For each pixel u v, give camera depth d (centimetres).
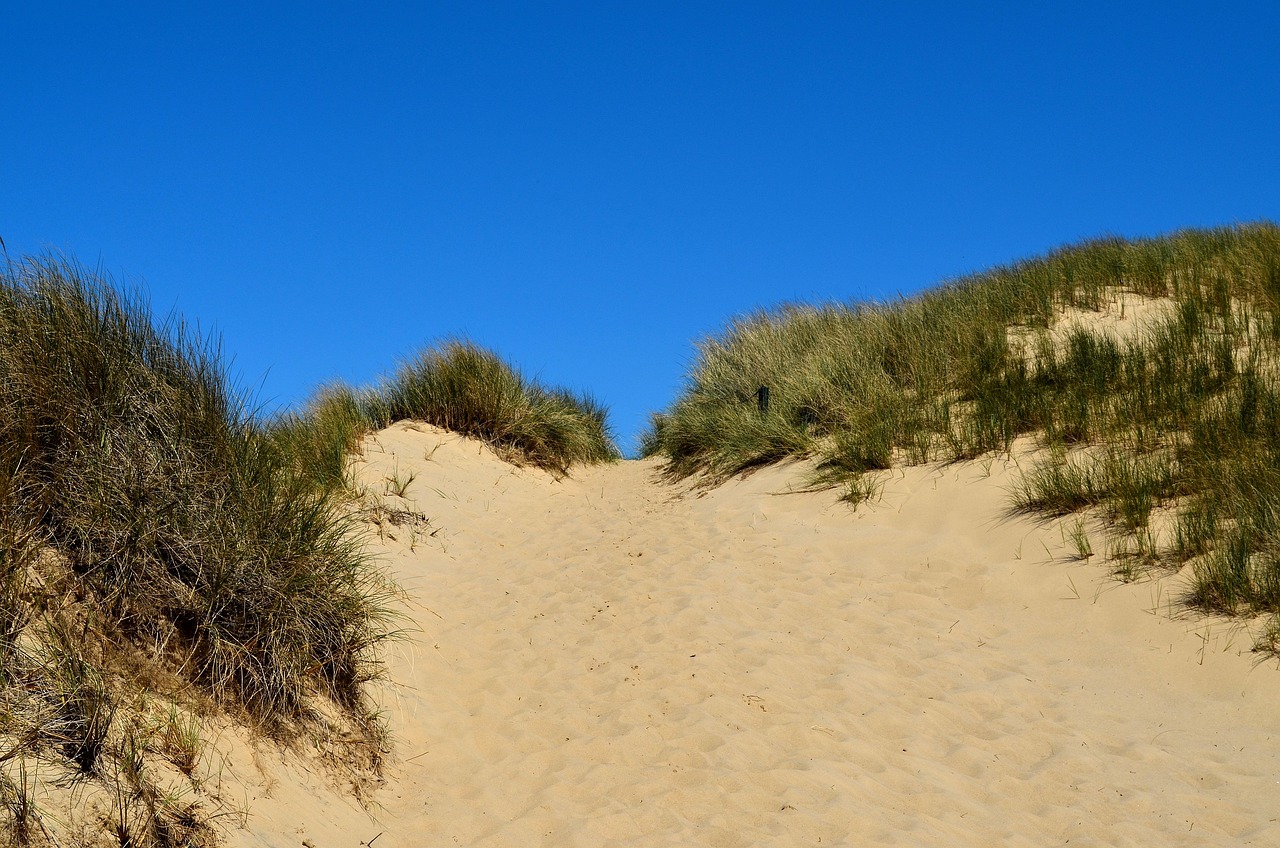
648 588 696
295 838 350
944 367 975
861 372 992
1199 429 705
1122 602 589
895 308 1152
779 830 391
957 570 675
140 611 381
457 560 795
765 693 520
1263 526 586
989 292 1141
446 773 460
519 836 397
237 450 471
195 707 371
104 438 405
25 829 268
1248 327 880
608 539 843
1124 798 419
